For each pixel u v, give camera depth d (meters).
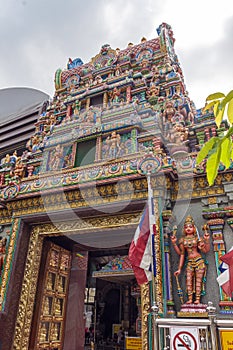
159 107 10.20
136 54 12.90
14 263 8.02
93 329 15.13
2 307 7.41
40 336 7.96
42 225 8.77
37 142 11.98
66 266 9.70
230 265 5.41
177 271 6.45
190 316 5.84
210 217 6.86
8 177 11.02
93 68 13.57
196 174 7.21
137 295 10.82
